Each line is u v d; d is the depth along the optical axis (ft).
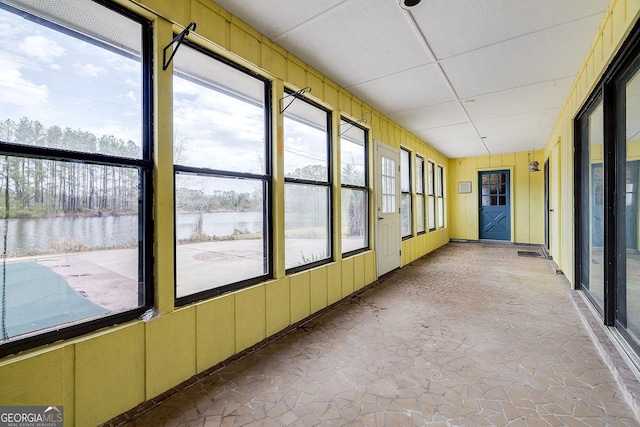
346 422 4.88
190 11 6.12
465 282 13.52
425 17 7.23
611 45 6.77
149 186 5.63
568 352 7.06
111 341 4.93
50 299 4.49
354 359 6.91
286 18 7.25
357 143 12.92
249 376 6.27
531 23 7.48
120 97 5.32
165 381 5.66
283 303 8.43
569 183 12.20
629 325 6.68
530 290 12.12
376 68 9.84
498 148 23.26
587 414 4.98
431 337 8.00
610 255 7.52
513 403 5.29
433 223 23.76
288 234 9.16
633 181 6.55
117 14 5.29
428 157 21.95
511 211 25.44
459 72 10.18
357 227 12.81
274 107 8.32
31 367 4.11
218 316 6.66
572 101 11.39
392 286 13.06
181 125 6.31
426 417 4.97
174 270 5.95
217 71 7.05
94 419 4.71
